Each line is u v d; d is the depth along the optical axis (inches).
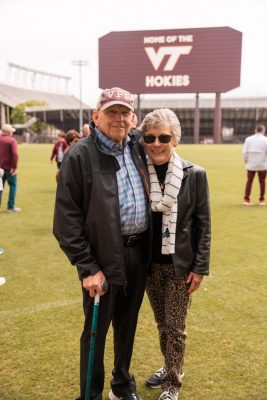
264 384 111.6
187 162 98.2
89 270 89.2
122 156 91.5
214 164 911.0
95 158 88.7
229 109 3316.9
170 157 94.2
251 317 149.7
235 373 116.3
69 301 163.8
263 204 391.9
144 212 93.3
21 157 1159.6
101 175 88.0
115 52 2498.8
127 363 104.0
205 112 3346.5
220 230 287.3
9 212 352.2
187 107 3309.5
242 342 132.3
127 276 95.6
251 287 178.7
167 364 102.9
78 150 88.8
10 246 246.2
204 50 2439.7
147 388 111.0
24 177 638.5
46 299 165.9
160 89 2500.0
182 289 100.5
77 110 3555.6
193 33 2426.2
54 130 4001.0
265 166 380.5
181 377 104.6
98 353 96.5
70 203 88.7
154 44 2466.8
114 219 88.4
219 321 146.4
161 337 109.5
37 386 110.2
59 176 89.4
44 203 398.0
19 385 110.5
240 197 441.4
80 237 89.3
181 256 97.3
